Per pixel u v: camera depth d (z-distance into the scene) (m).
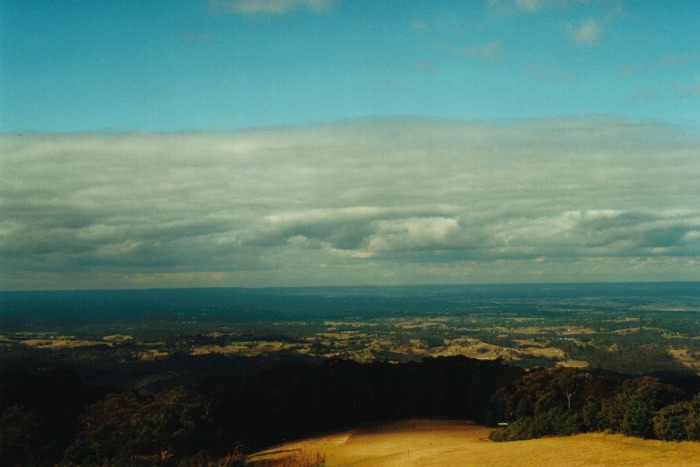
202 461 55.88
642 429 47.44
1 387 63.72
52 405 62.59
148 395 72.00
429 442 62.38
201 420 61.38
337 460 55.91
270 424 74.00
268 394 77.12
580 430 53.59
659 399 49.56
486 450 50.12
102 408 63.31
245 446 62.59
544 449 47.69
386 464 50.56
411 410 86.88
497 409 77.19
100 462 53.59
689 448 43.97
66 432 58.56
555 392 65.94
